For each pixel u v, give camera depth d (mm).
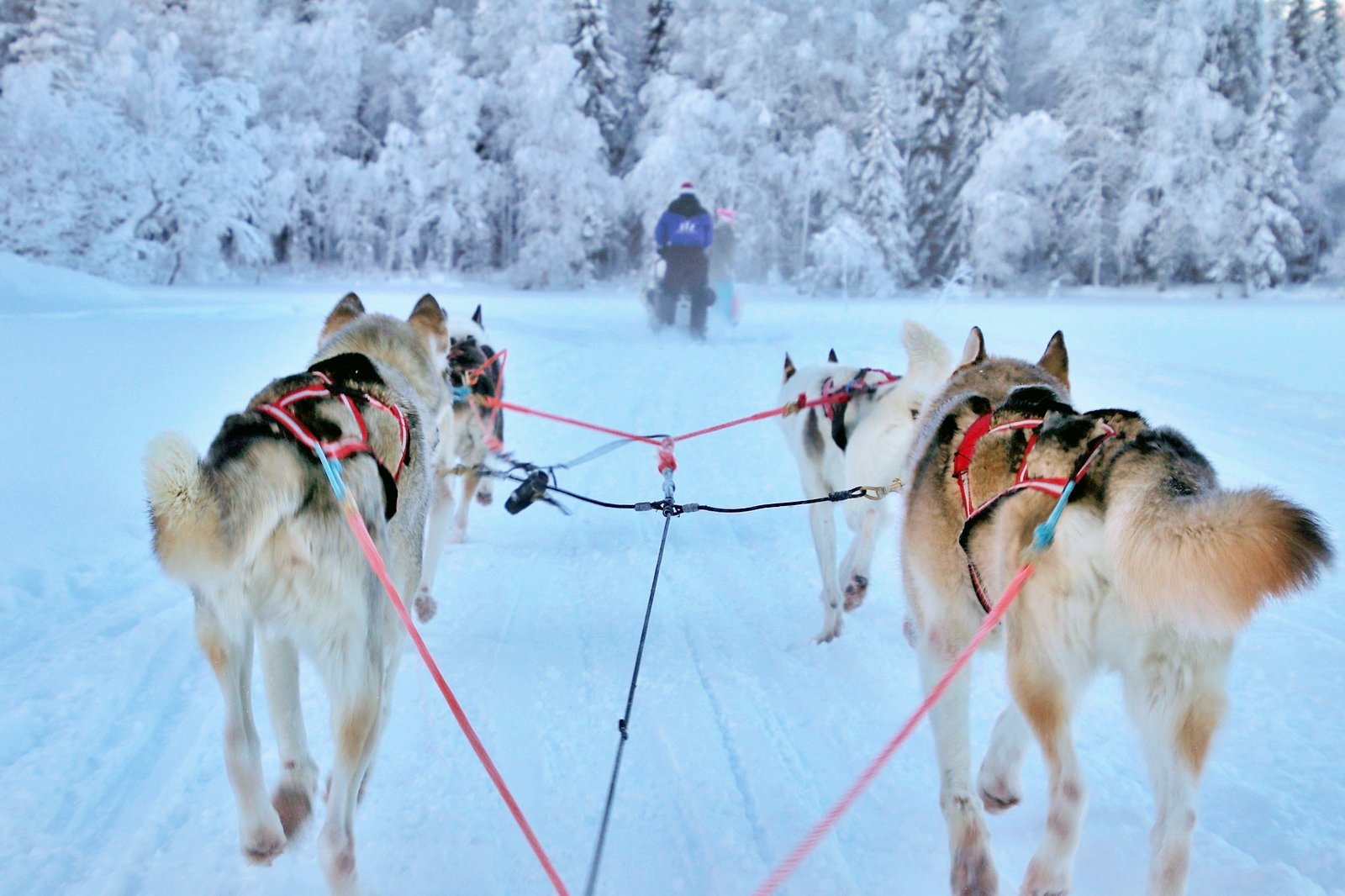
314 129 34875
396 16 42219
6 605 4379
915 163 36375
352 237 36031
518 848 2846
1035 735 2369
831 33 37312
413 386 3805
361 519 2568
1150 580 2117
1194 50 33531
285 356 10773
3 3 35531
